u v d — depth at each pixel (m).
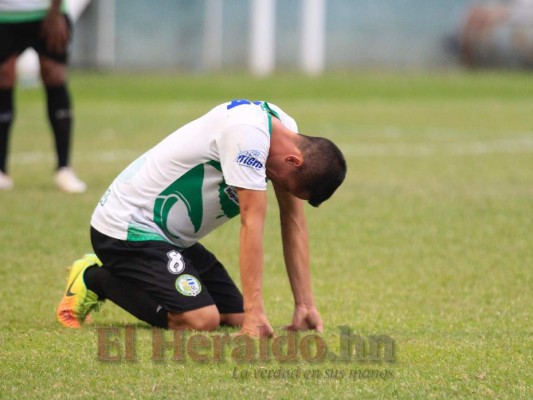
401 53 98.88
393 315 17.48
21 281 19.70
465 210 28.22
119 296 16.11
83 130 46.84
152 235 15.94
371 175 35.22
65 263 21.36
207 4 90.38
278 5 92.19
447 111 61.22
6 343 15.04
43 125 48.19
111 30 87.56
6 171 30.53
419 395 12.79
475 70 97.38
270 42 90.00
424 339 15.66
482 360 14.38
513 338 15.81
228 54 91.56
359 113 58.81
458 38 99.12
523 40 96.25
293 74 86.38
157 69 88.94
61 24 29.58
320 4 91.00
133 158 38.12
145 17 88.75
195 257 16.78
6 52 29.58
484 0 102.50
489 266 21.67
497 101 68.50
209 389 12.88
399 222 26.41
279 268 21.31
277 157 15.08
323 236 24.55
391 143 45.16
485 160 39.97
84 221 25.75
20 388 12.89
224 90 69.88
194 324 15.73
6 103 29.97
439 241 24.19
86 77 77.38
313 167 14.98
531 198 30.45
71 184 30.16
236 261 22.08
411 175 35.41
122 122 50.56
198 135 15.59
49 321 16.80
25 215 26.22
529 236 24.86
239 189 14.97
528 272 21.16
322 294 19.08
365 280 20.30
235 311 16.91
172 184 15.79
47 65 29.81
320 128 50.75
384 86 76.31
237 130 14.95
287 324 16.91
